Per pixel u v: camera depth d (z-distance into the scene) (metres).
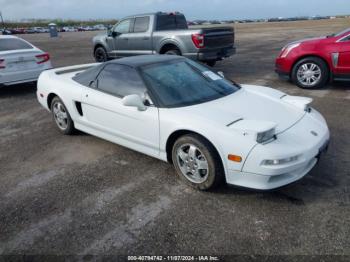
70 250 2.45
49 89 4.72
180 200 3.00
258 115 3.15
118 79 3.78
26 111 6.21
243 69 9.55
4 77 6.93
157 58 4.01
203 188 3.08
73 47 20.50
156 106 3.31
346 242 2.37
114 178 3.48
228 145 2.73
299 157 2.70
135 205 2.96
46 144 4.54
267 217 2.69
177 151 3.18
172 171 3.56
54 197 3.16
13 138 4.83
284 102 3.55
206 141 2.91
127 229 2.64
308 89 6.79
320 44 6.47
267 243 2.40
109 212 2.88
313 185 3.12
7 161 4.04
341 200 2.86
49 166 3.85
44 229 2.69
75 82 4.43
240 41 19.34
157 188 3.23
